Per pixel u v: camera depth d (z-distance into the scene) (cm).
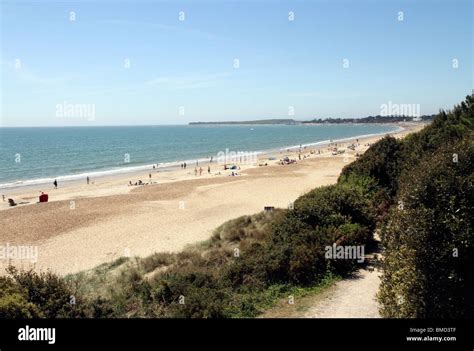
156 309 1151
